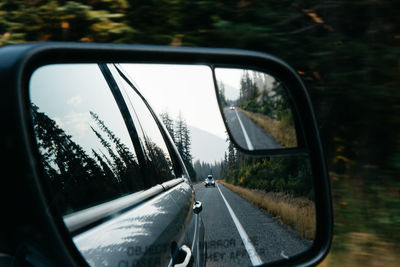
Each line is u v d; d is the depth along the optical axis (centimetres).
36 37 368
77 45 117
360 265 310
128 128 196
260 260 149
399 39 382
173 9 379
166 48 138
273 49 372
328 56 374
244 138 148
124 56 131
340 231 359
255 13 376
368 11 381
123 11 382
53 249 84
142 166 192
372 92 364
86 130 145
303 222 157
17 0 357
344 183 409
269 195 163
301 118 154
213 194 186
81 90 154
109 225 117
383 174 389
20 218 80
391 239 333
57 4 355
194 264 159
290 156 155
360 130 413
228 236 157
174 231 157
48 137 115
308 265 151
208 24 394
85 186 125
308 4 389
